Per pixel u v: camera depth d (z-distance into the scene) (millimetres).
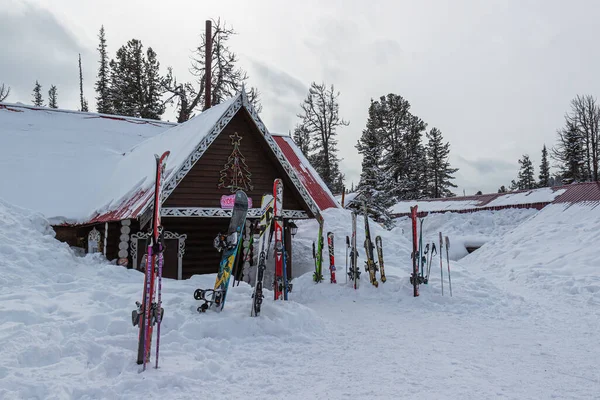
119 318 6168
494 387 4945
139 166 12648
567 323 8398
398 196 42781
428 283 11070
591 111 45312
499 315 9094
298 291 10836
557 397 4688
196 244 12562
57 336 5457
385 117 50062
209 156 11172
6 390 4027
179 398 4457
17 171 14492
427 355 6164
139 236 11273
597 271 13789
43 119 18094
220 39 29875
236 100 10922
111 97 44156
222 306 7238
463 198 34969
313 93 41344
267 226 7836
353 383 5031
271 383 5000
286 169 11656
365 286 10820
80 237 13656
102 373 4793
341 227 16875
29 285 7859
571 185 27203
